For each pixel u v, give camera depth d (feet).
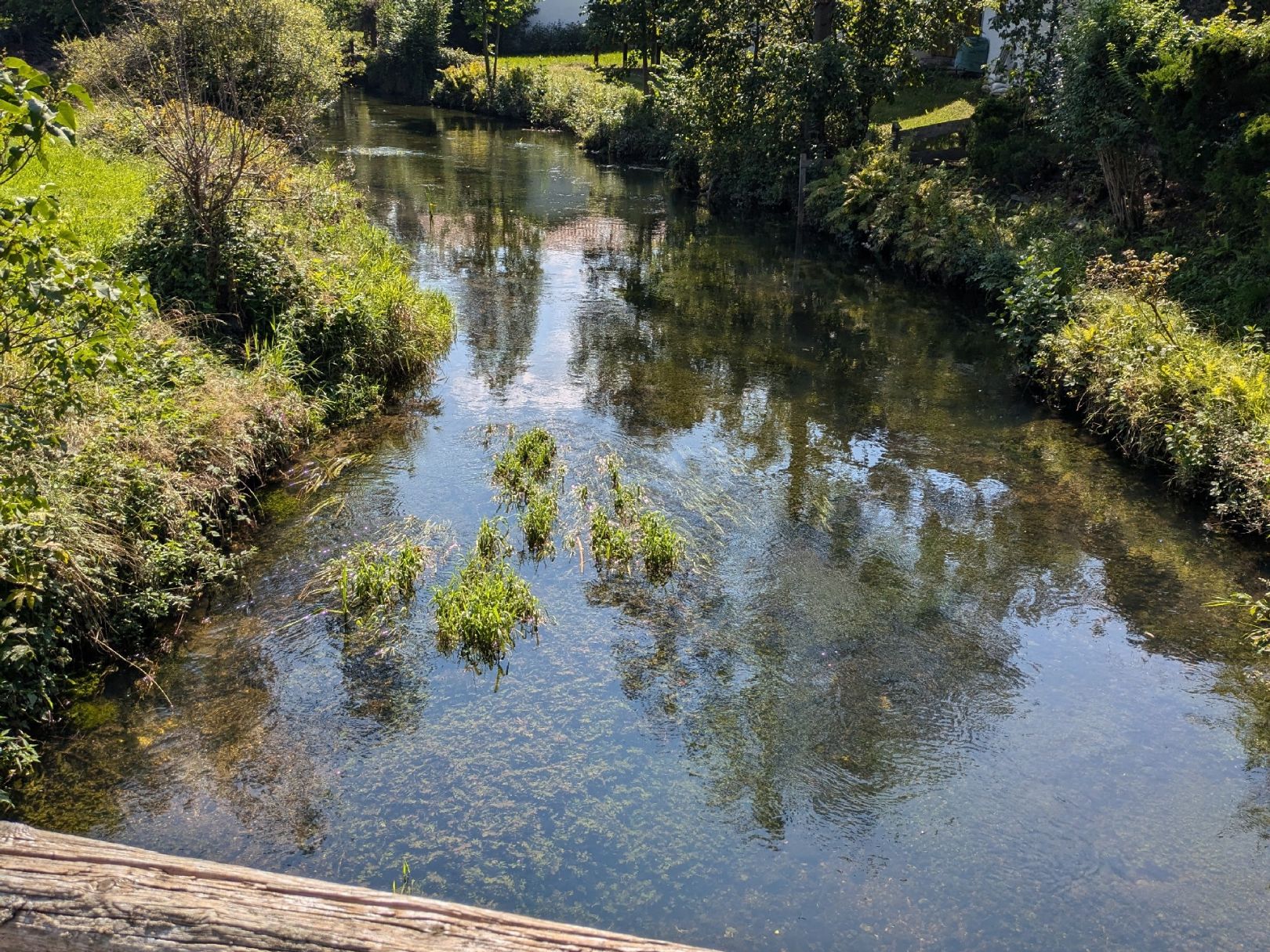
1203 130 41.27
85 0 102.06
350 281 37.22
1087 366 34.32
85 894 6.82
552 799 16.42
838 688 19.63
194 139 32.09
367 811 15.94
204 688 18.86
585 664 20.21
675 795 16.61
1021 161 58.13
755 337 44.45
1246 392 28.48
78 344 14.94
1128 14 45.50
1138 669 20.56
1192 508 27.96
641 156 98.12
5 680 16.98
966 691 19.66
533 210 71.72
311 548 24.23
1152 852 15.60
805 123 69.00
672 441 31.86
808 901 14.51
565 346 41.98
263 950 6.56
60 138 12.32
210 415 25.70
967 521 27.02
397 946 6.60
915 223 56.44
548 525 25.02
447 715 18.48
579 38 167.12
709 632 21.44
